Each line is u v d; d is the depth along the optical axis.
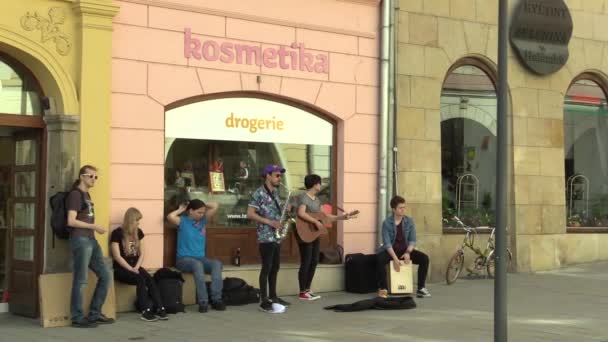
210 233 12.02
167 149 11.58
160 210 11.26
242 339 8.87
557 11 15.38
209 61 11.74
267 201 10.91
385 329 9.51
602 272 15.09
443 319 10.22
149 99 11.19
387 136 13.45
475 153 14.95
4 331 9.40
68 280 9.82
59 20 10.36
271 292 11.01
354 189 13.18
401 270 11.70
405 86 13.71
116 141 10.88
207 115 11.93
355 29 13.24
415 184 13.77
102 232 9.73
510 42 14.99
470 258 14.48
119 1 10.92
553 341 8.88
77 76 10.49
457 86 14.77
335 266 12.72
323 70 12.91
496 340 7.55
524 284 13.59
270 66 12.34
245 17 12.07
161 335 9.09
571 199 16.14
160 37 11.29
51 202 9.80
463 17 14.48
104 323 9.80
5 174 11.10
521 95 15.15
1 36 9.88
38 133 10.55
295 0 12.59
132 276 10.22
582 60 15.97
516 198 15.00
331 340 8.84
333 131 13.19
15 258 10.80
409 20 13.80
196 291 11.04
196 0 11.61
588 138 16.39
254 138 12.38
